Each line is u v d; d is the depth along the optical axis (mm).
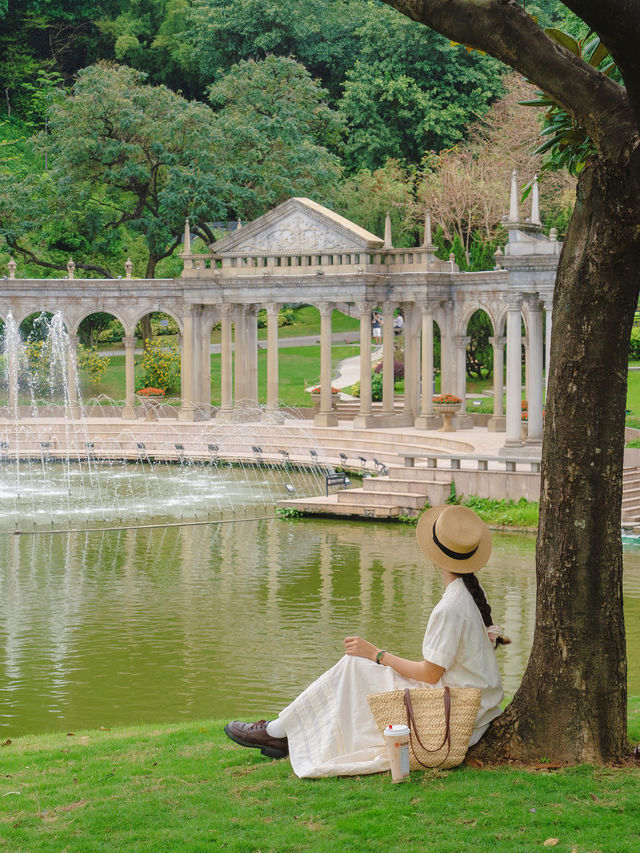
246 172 81625
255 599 28969
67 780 12109
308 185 84375
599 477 11086
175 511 44062
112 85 79312
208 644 24469
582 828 9570
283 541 37750
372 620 26578
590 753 11055
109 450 61656
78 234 89938
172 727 16547
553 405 11273
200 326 67062
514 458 41250
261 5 102062
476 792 10297
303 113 88062
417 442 57219
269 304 63750
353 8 108688
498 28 10711
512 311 46594
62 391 78375
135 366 83312
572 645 11117
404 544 37188
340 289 61438
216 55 105375
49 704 20203
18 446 60500
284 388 78125
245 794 10727
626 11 9578
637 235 10734
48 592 29969
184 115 79375
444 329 61750
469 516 11000
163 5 117000
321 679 11344
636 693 20172
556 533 11188
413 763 10836
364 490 43906
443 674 10938
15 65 109750
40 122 109250
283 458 57906
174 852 9430
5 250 83000
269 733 11672
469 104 96188
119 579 31656
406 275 60406
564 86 10672
